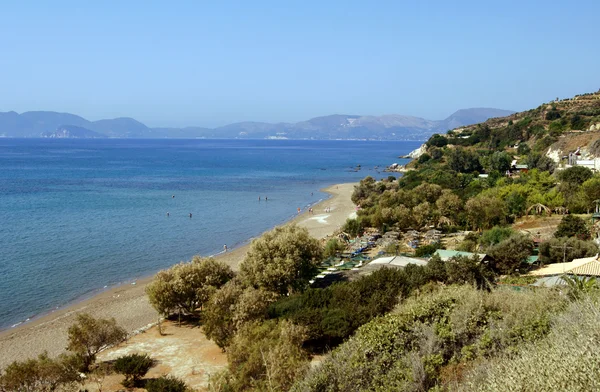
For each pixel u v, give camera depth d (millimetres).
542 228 54062
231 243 65375
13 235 65250
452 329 15352
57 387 22562
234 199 106500
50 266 51281
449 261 32688
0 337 33156
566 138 112312
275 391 16984
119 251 58875
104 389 24250
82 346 26094
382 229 64188
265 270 35875
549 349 10055
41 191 111625
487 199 61094
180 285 34375
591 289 17109
